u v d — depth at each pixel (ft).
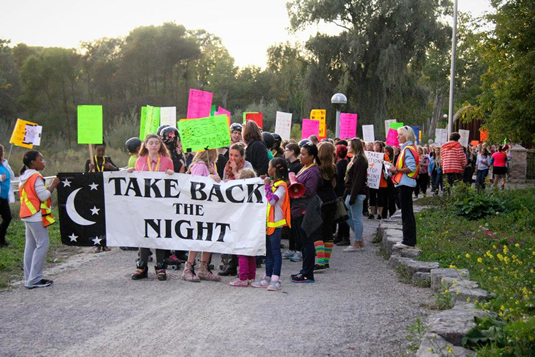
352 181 33.96
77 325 19.27
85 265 30.48
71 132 177.68
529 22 57.67
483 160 80.33
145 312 20.84
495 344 14.89
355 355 16.56
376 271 28.55
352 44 141.49
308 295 23.54
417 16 143.23
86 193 26.45
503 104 61.67
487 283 21.42
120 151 115.14
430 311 20.74
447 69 207.41
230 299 22.81
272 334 18.33
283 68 160.15
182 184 25.99
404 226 29.71
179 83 237.25
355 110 155.53
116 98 224.94
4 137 126.11
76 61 196.34
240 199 25.30
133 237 26.43
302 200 25.61
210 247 25.73
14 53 224.33
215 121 25.88
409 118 156.87
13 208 47.85
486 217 40.78
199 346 17.17
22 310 21.17
